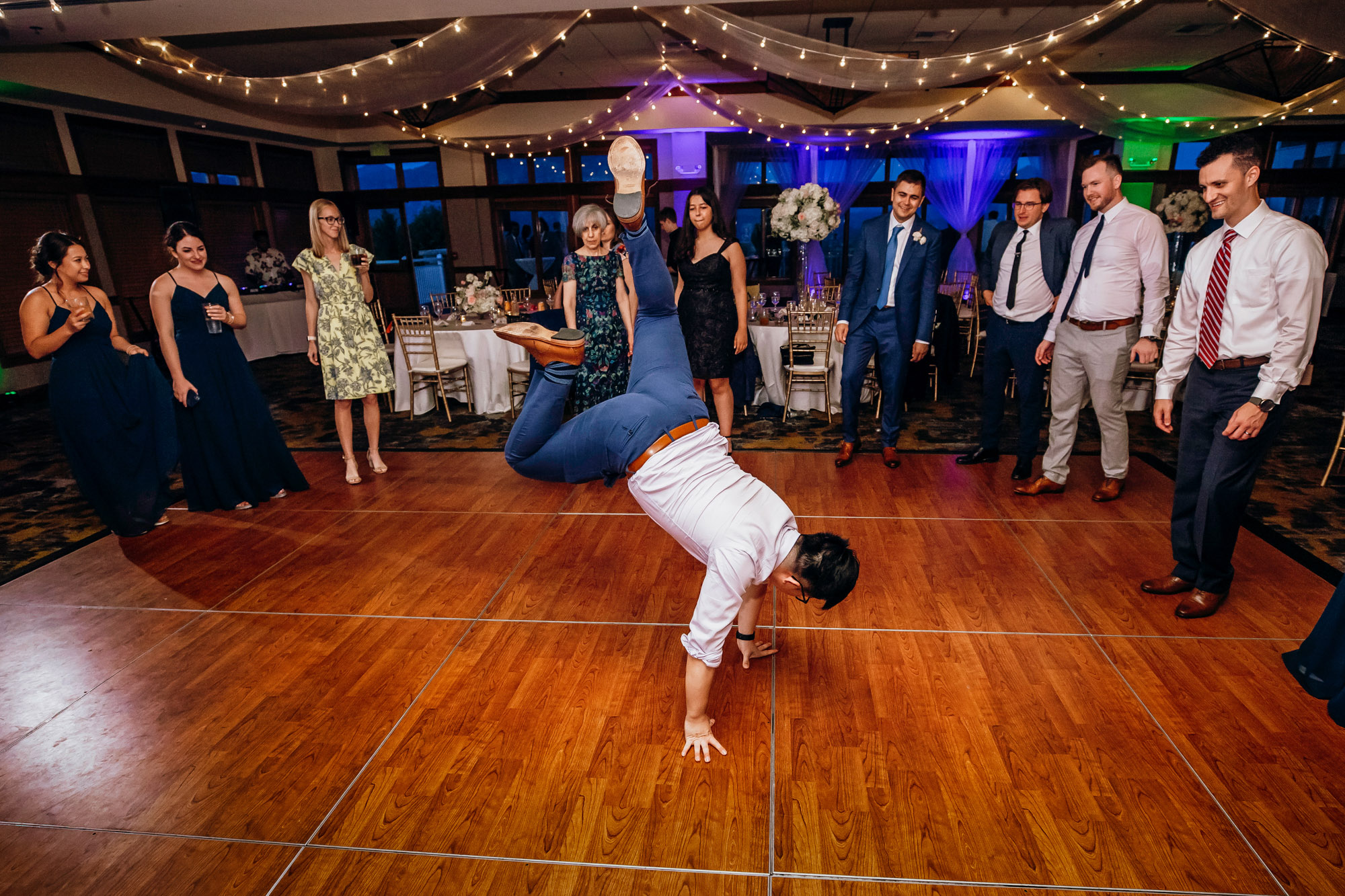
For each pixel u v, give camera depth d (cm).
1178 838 172
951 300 652
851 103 855
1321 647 165
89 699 238
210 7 463
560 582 311
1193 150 1091
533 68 892
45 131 792
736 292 424
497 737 214
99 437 349
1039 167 1138
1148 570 307
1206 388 252
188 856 175
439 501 412
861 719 218
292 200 1130
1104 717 216
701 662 186
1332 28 536
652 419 188
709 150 1108
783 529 186
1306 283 216
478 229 1214
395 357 617
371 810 188
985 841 173
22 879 170
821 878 164
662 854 172
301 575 324
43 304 332
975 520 363
